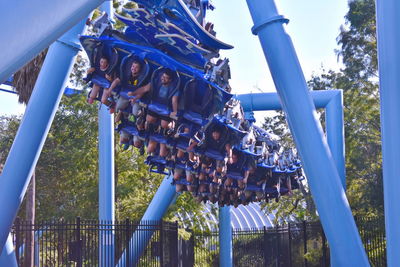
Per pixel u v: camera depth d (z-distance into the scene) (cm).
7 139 3312
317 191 1075
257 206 4425
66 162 2822
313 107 1088
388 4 916
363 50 3294
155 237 1942
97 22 1072
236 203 1925
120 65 1055
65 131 2966
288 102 1091
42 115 1231
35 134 1229
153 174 2820
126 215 2709
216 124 1224
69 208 2958
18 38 343
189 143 1166
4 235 1209
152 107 1058
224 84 1056
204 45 1058
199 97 1072
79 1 413
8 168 1218
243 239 2475
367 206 2645
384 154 902
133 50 1042
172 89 1034
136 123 1166
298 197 3547
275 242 2411
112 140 1858
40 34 369
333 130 1750
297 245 2431
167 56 1017
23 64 380
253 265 2414
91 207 2867
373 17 3253
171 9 921
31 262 1717
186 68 1027
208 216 2788
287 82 1084
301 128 1078
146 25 1048
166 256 1962
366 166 3088
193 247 2347
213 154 1262
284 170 1816
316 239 2306
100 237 1666
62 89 1259
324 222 1074
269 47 1100
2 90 1991
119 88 1086
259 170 1692
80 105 2827
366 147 3203
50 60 1237
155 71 1041
